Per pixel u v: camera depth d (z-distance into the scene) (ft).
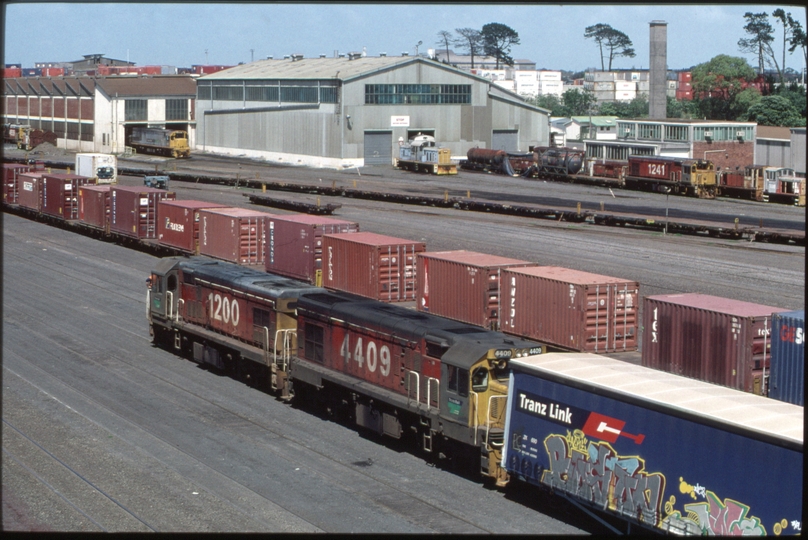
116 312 143.23
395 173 370.12
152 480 74.84
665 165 307.17
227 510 68.69
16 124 552.00
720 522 54.24
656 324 94.17
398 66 390.83
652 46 458.50
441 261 117.60
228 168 388.37
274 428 89.76
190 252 178.29
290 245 150.00
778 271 164.45
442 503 70.85
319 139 396.57
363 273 131.23
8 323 133.49
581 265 169.37
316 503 70.49
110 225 210.18
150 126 470.39
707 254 183.42
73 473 76.13
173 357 118.21
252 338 103.40
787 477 50.80
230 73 464.24
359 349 88.43
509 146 416.05
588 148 388.98
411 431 82.94
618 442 60.75
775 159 364.17
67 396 98.99
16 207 260.21
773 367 82.94
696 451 55.72
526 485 74.28
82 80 479.00
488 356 73.92
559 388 65.57
